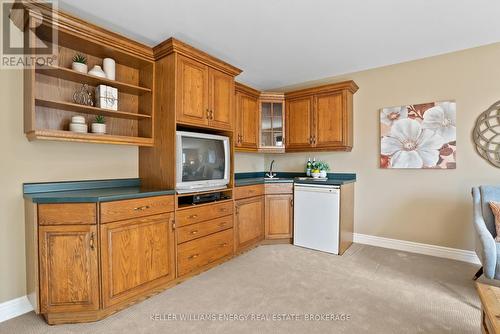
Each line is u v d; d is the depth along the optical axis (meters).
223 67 2.76
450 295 2.08
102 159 2.38
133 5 2.00
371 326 1.69
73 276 1.72
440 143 2.91
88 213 1.73
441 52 2.89
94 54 2.25
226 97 2.85
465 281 2.32
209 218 2.59
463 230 2.81
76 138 1.94
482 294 1.29
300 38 2.57
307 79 3.88
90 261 1.73
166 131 2.36
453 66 2.85
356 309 1.89
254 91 3.65
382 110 3.28
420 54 2.95
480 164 2.71
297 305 1.95
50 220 1.69
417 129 3.04
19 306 1.83
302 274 2.49
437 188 2.96
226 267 2.67
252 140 3.69
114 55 2.26
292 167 4.19
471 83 2.75
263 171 4.51
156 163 2.45
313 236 3.23
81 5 1.99
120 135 2.39
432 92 2.97
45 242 1.68
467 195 2.78
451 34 2.48
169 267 2.19
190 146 2.44
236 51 2.89
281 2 1.97
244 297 2.07
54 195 1.80
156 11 2.09
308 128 3.58
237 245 2.98
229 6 2.02
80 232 1.72
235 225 2.94
